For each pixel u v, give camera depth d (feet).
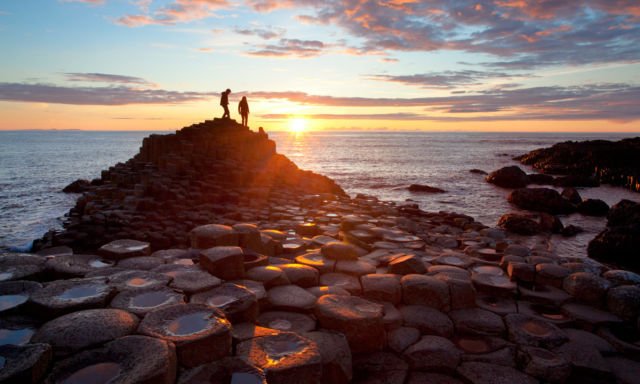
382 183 120.67
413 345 15.56
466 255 28.07
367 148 392.47
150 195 47.93
